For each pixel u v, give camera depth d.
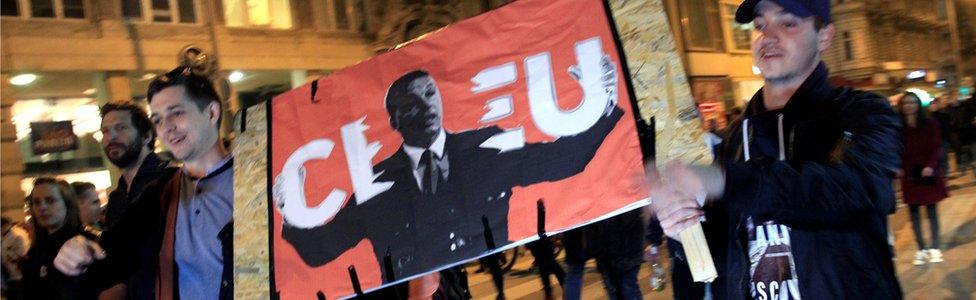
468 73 2.68
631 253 5.96
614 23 2.42
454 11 20.69
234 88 16.56
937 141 7.63
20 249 6.40
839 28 38.16
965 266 7.22
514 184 2.57
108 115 4.06
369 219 2.85
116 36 14.77
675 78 2.32
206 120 3.05
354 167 2.90
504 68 2.61
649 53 2.36
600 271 6.14
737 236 2.33
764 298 2.31
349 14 18.86
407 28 19.58
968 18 51.34
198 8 16.06
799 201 2.00
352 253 2.87
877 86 28.50
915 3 45.59
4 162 13.02
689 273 2.56
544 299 8.09
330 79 2.98
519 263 11.82
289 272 2.95
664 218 2.14
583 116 2.46
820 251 2.17
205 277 2.99
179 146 3.02
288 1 17.72
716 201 2.31
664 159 2.30
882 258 2.17
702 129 2.27
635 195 2.35
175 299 3.02
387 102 2.84
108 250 3.13
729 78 29.20
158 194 3.17
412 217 2.76
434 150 2.74
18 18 13.54
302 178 2.98
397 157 2.81
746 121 2.46
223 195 3.07
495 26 2.64
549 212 2.50
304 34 17.84
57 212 3.89
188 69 3.09
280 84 17.58
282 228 2.99
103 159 14.76
